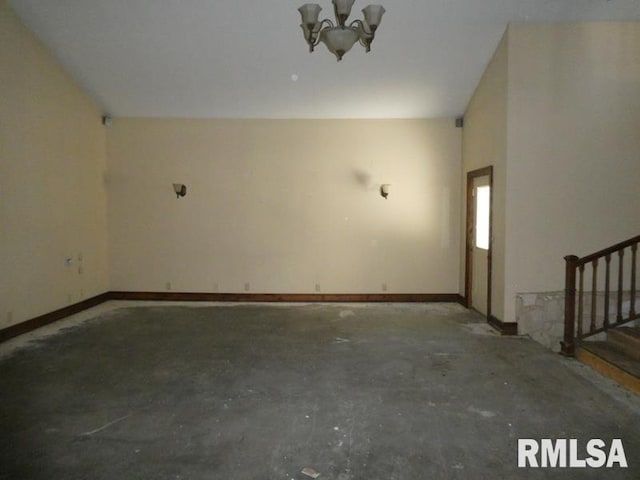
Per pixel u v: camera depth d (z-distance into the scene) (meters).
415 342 5.13
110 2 5.06
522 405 3.50
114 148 7.28
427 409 3.44
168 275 7.37
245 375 4.15
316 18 3.35
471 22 5.21
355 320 6.13
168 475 2.61
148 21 5.32
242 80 6.31
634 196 5.31
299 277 7.31
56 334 5.45
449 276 7.25
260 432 3.10
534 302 5.31
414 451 2.86
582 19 5.18
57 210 6.09
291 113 7.06
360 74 6.12
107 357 4.63
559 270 5.36
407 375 4.13
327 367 4.35
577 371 4.22
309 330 5.65
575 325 5.31
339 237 7.26
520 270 5.36
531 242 5.34
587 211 5.32
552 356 4.65
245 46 5.68
